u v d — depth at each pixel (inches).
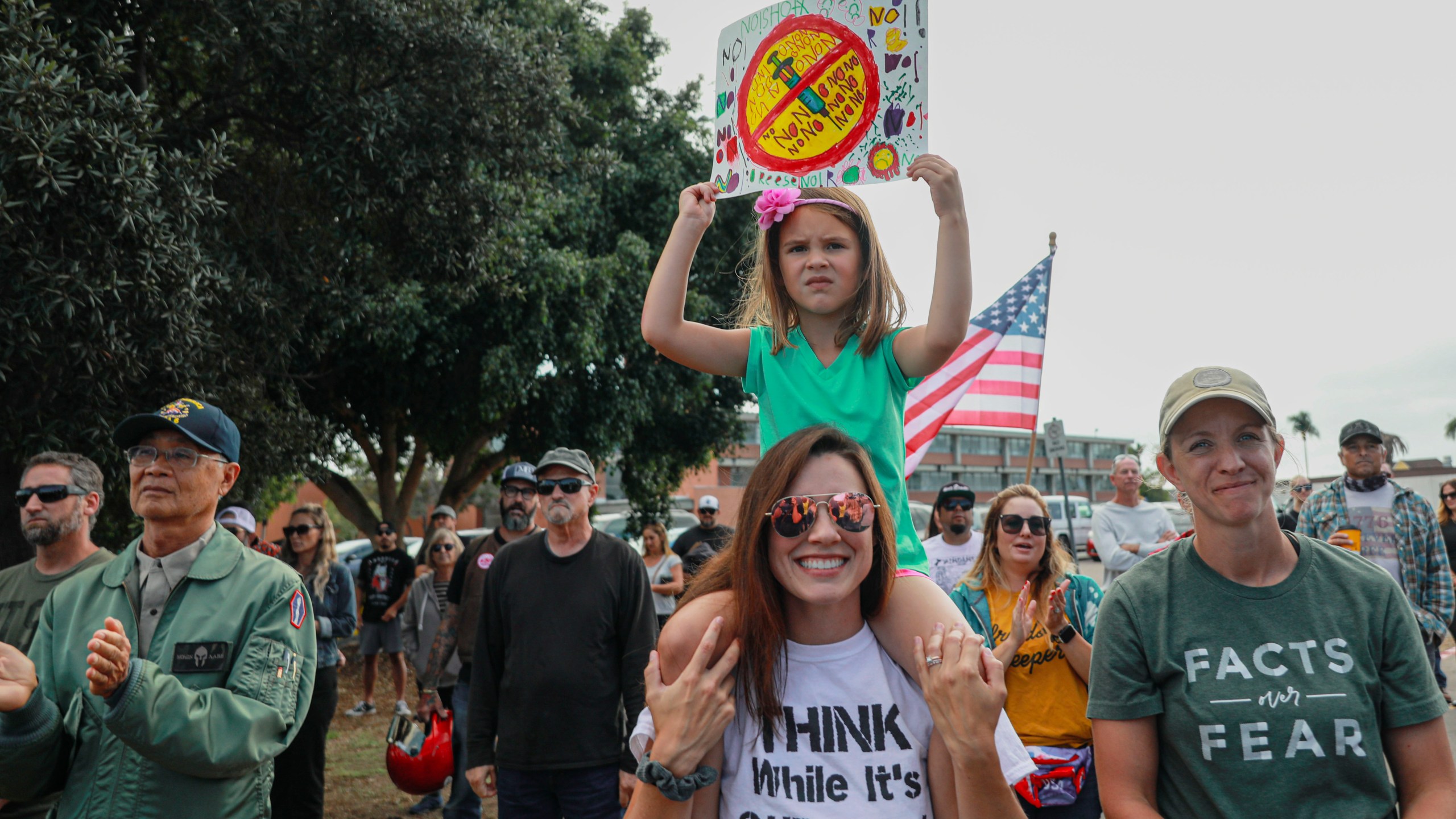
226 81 329.1
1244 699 77.9
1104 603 87.6
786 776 72.9
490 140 348.2
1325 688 76.7
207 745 96.0
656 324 92.7
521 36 368.2
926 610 74.0
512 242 425.4
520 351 470.9
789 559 72.3
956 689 66.0
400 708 219.0
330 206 338.0
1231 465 80.0
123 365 241.6
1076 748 131.3
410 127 324.2
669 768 68.9
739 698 74.6
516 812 157.2
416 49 329.1
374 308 355.6
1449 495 329.4
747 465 1662.2
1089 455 2751.0
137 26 287.9
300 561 260.4
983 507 968.3
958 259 87.1
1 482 273.6
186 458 109.3
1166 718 81.5
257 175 342.3
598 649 159.5
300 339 344.8
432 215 355.3
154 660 103.7
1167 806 81.9
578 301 478.3
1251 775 76.7
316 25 309.9
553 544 166.6
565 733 156.3
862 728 73.4
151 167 234.4
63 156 219.6
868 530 71.9
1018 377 270.2
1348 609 79.3
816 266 88.8
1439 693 78.4
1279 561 82.4
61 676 104.7
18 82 213.2
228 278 279.9
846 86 92.1
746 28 98.3
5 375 236.8
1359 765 75.2
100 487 142.7
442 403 515.2
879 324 90.5
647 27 586.9
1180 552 86.4
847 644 75.2
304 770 201.0
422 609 294.4
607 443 538.3
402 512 611.8
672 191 553.9
